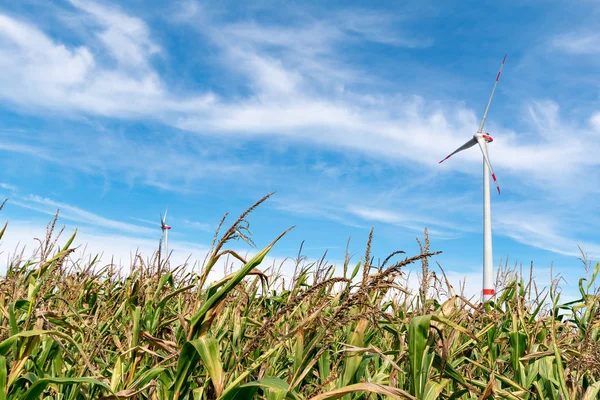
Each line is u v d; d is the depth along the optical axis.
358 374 4.43
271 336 5.36
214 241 4.46
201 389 4.26
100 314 6.64
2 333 4.69
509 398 4.72
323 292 6.14
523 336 5.79
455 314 6.04
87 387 4.74
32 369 4.70
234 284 3.92
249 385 3.45
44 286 6.07
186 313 6.43
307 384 5.19
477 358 6.52
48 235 6.09
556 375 5.69
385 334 6.48
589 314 7.45
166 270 7.43
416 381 4.05
